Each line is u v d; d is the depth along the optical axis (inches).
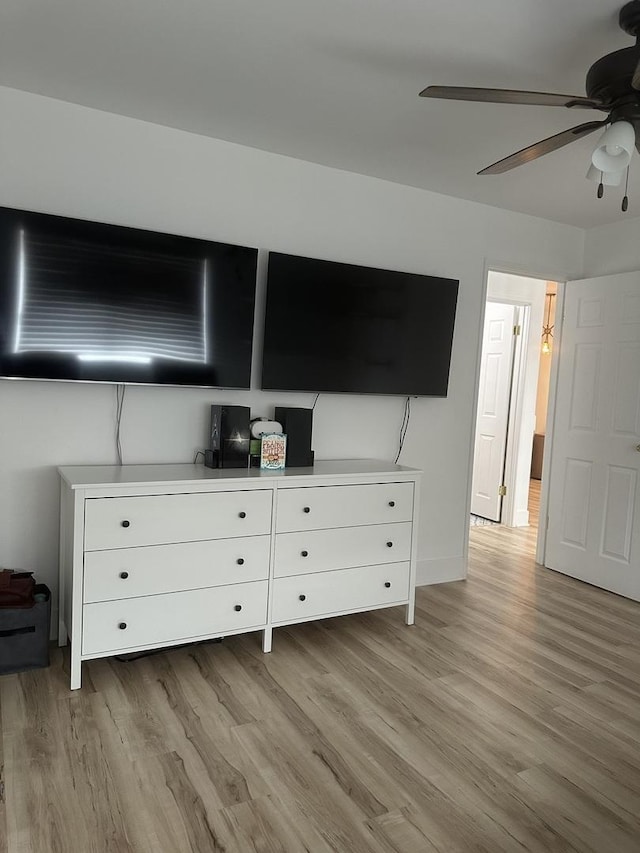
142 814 67.5
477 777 76.5
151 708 88.5
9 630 96.5
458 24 76.5
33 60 89.6
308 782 74.0
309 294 123.5
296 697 93.5
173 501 97.5
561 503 164.7
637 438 145.1
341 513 113.9
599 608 138.6
